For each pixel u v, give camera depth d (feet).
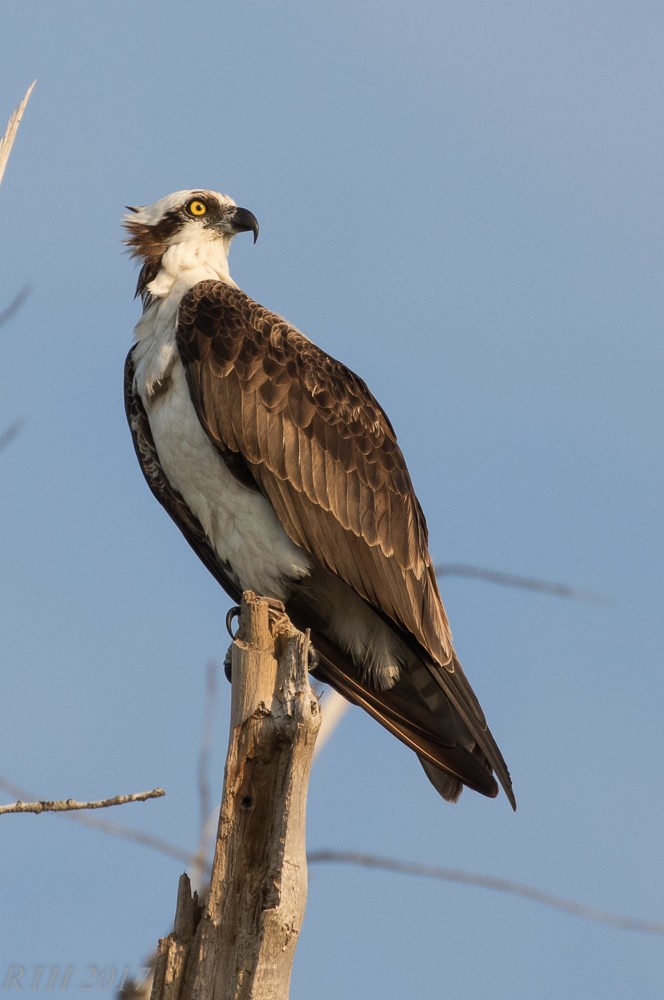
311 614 40.73
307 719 26.68
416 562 40.29
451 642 40.32
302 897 25.89
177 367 39.86
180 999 25.63
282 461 38.93
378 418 41.65
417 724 39.09
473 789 37.47
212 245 43.83
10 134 28.89
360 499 39.81
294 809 26.23
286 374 39.75
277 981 25.50
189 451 39.45
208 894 26.02
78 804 25.46
